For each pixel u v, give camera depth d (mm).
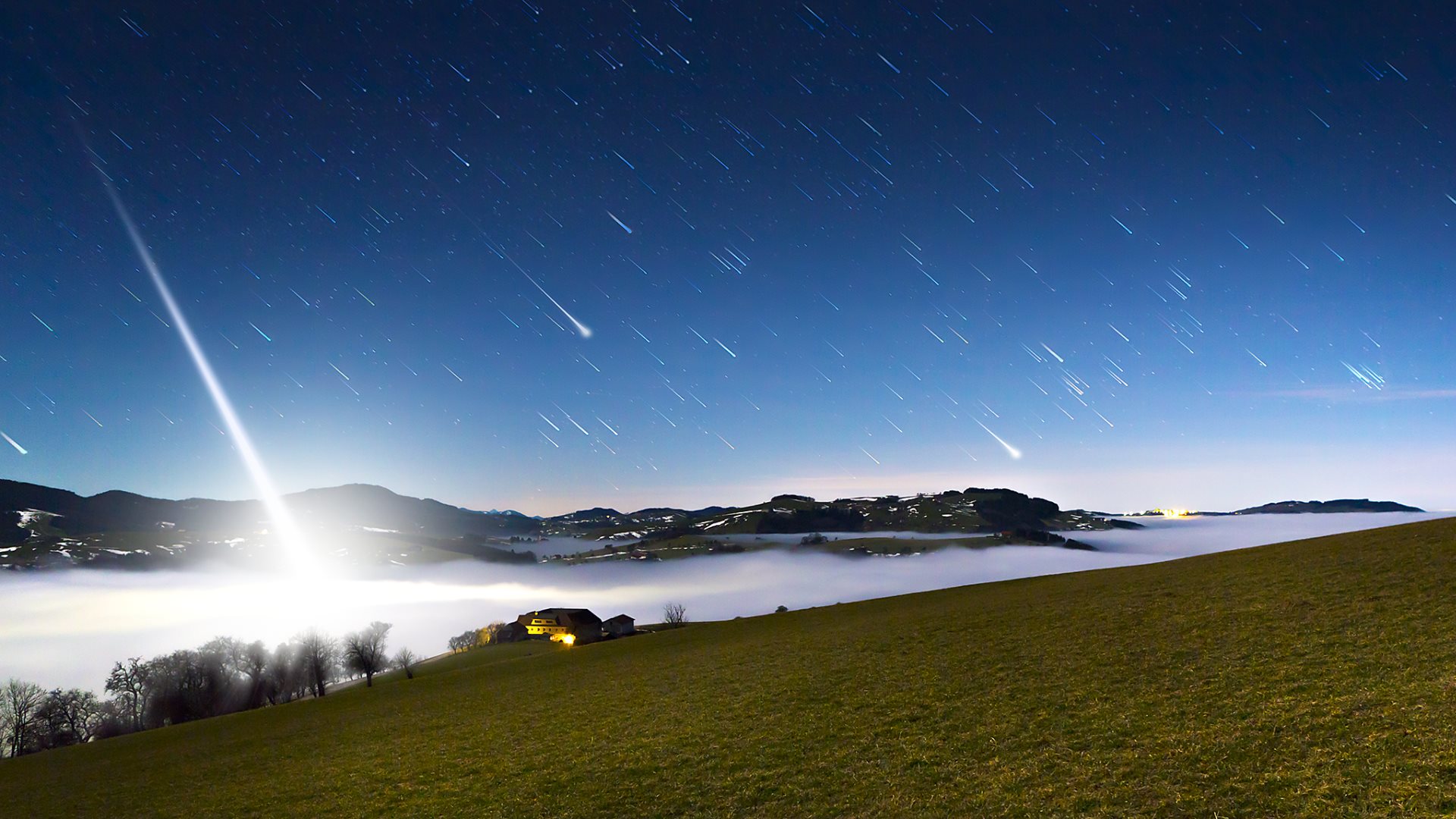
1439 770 15180
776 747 25906
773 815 19844
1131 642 32031
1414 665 21703
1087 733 21859
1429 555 36594
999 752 21609
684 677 44531
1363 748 16938
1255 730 19375
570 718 37312
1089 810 16719
